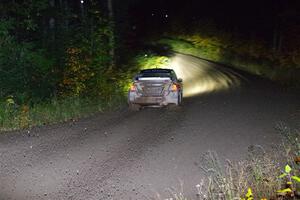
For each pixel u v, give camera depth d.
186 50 53.38
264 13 42.66
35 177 7.30
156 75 16.03
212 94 20.53
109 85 20.58
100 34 21.47
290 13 33.69
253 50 41.53
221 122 11.74
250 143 8.90
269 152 7.84
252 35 43.38
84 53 19.55
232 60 42.56
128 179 7.05
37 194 6.47
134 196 6.25
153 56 33.81
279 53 34.97
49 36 20.27
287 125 10.59
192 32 58.25
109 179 7.09
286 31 33.91
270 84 24.77
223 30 50.28
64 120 13.23
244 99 17.16
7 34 16.78
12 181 7.12
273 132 9.86
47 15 20.94
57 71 18.41
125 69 26.30
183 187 6.45
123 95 20.56
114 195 6.33
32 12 19.98
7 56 15.52
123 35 31.06
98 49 20.12
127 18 31.00
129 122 12.58
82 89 18.80
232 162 7.46
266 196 5.46
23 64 15.84
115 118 13.49
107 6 27.20
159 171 7.39
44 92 16.62
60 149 9.20
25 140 10.16
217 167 7.25
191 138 9.85
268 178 5.78
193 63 43.25
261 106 14.63
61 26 20.69
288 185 5.41
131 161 8.11
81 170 7.64
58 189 6.68
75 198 6.26
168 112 14.46
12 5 18.34
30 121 12.68
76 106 15.14
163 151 8.77
